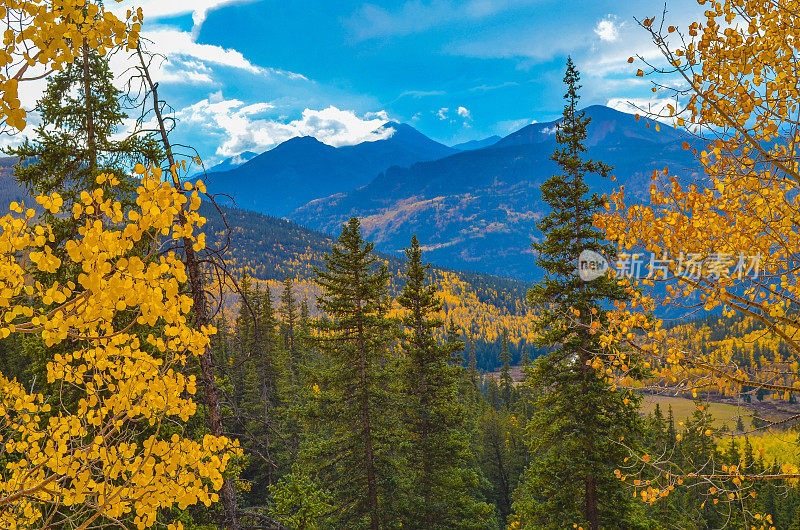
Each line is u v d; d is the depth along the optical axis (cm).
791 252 486
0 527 416
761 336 512
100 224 295
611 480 1213
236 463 884
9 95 246
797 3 429
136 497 411
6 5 249
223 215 732
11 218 295
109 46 288
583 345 1223
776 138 457
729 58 444
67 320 318
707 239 497
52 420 429
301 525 973
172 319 326
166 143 755
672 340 535
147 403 416
